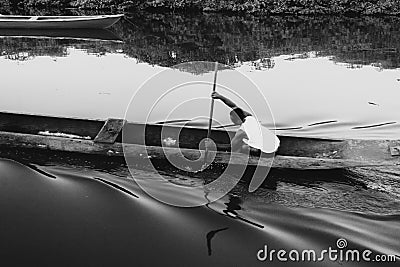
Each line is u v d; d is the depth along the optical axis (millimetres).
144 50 9523
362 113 6008
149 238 3133
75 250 3014
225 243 3090
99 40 10531
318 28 11602
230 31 11438
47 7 14688
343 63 8297
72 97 6664
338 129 5547
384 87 7008
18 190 3613
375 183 3707
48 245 3055
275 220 3328
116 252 3006
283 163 3918
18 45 9906
